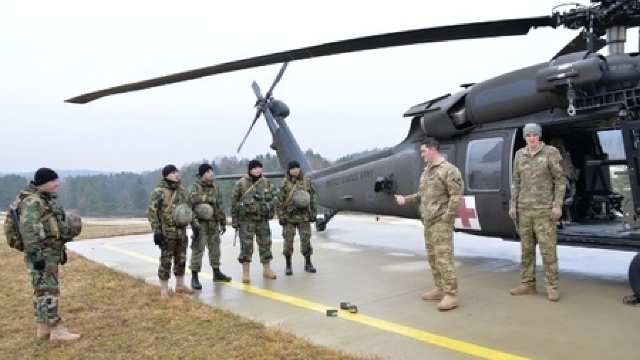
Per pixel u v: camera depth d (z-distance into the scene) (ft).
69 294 22.39
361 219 55.36
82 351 15.84
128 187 323.16
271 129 47.16
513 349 14.74
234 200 25.05
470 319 17.78
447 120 26.55
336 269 27.66
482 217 25.54
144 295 22.00
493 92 24.58
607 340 15.20
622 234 20.65
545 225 19.71
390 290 22.48
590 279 23.17
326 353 14.73
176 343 16.15
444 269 19.17
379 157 34.09
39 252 16.25
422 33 20.59
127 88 23.98
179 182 22.26
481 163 25.39
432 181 19.53
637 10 19.48
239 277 26.37
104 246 39.52
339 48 21.42
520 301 19.81
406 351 14.88
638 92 19.44
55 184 16.96
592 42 21.03
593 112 20.98
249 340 16.05
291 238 26.55
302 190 26.27
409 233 42.19
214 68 22.33
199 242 24.02
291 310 19.81
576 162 27.20
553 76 21.09
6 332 17.87
